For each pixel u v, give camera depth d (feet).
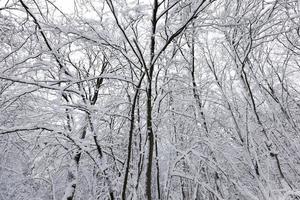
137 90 11.32
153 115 14.38
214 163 13.07
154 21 11.31
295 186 11.53
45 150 15.90
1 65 15.90
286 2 13.34
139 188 13.75
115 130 17.47
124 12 10.62
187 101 15.93
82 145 13.09
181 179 16.47
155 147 14.90
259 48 14.90
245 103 13.01
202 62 17.04
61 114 14.29
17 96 12.35
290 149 12.57
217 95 15.56
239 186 12.31
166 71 15.28
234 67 13.85
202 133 15.10
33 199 18.47
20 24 14.69
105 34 11.89
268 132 12.94
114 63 18.92
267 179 10.68
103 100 18.47
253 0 14.19
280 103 13.23
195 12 11.05
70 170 17.67
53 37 16.61
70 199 16.52
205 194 14.52
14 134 17.72
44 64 13.32
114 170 15.85
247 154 11.59
